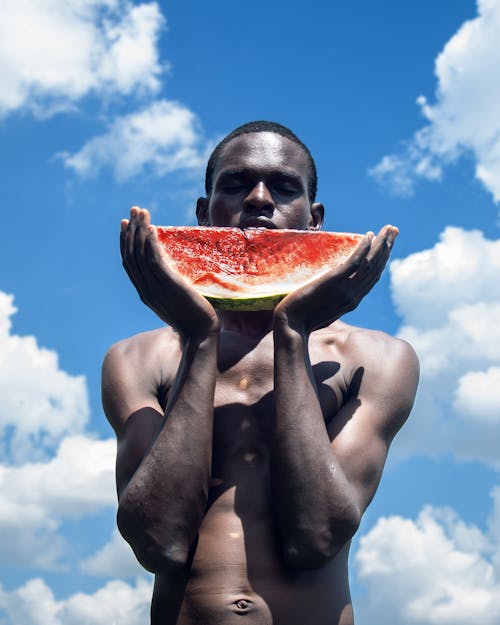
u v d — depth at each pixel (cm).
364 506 139
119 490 144
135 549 132
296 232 143
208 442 132
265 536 134
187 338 136
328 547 130
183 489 130
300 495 129
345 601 138
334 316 138
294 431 130
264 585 131
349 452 140
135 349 154
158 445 132
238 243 142
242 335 153
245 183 149
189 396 133
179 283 134
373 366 150
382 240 139
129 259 137
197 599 132
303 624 131
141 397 148
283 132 153
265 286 140
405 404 149
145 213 136
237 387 147
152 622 137
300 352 134
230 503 136
